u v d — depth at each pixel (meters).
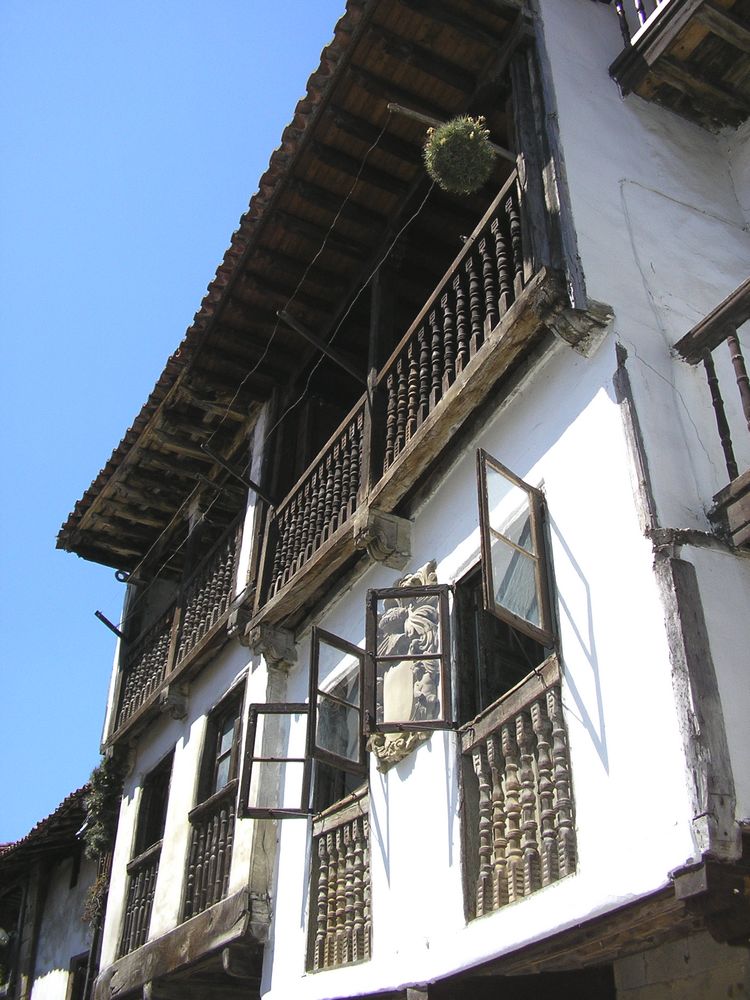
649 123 8.32
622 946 5.69
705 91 8.48
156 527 14.55
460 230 9.94
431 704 6.69
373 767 7.74
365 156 9.34
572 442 6.41
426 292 10.46
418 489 8.12
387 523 8.05
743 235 8.14
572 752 5.62
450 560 7.49
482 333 7.36
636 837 4.99
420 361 8.10
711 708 4.88
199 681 11.77
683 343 6.27
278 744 9.41
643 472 5.70
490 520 6.53
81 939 15.03
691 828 4.64
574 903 5.23
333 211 9.79
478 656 7.08
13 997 16.39
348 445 9.38
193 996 10.17
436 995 6.22
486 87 8.52
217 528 14.11
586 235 6.86
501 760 6.32
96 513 14.12
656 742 5.04
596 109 7.95
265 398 11.97
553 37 8.16
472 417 7.55
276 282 10.57
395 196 9.73
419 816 7.00
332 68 8.52
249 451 12.33
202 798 10.64
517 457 6.95
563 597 6.06
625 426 5.96
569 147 7.39
